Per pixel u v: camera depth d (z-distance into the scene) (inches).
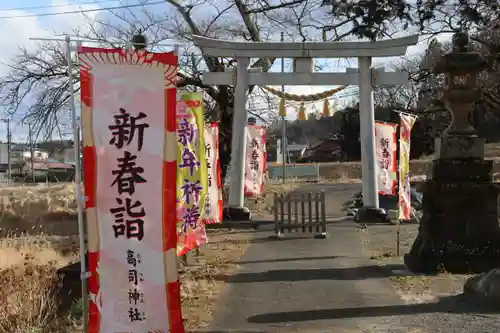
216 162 483.2
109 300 220.8
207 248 522.0
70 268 358.3
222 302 327.3
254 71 737.0
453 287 349.7
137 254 221.8
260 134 848.3
